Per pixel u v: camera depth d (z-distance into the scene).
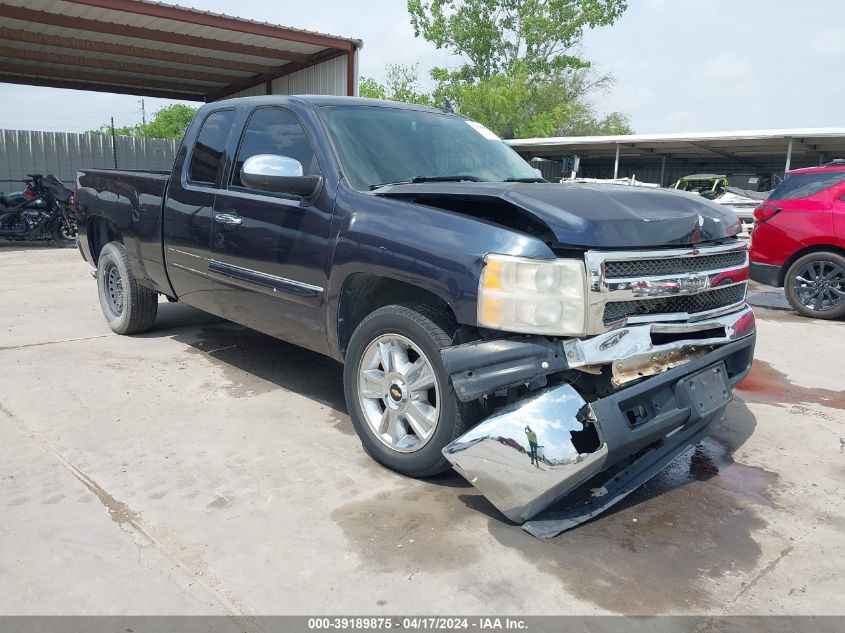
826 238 7.60
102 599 2.42
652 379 2.96
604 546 2.85
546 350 2.82
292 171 3.62
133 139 19.52
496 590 2.53
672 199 3.35
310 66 15.63
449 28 37.12
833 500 3.33
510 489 2.81
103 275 6.04
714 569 2.71
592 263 2.78
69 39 14.16
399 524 2.96
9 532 2.81
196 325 6.38
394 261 3.22
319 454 3.64
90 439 3.75
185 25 12.95
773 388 5.13
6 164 17.44
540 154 25.92
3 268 10.11
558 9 36.09
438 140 4.27
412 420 3.26
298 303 3.88
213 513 3.00
